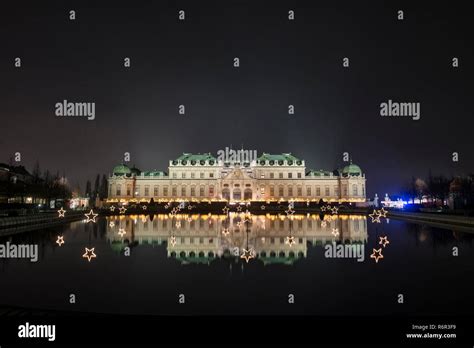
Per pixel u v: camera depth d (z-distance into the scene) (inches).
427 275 1509.6
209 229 3097.9
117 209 5816.9
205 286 1371.8
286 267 1637.6
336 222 3747.5
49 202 6028.5
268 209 6294.3
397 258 1817.2
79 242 2361.0
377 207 6200.8
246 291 1312.7
